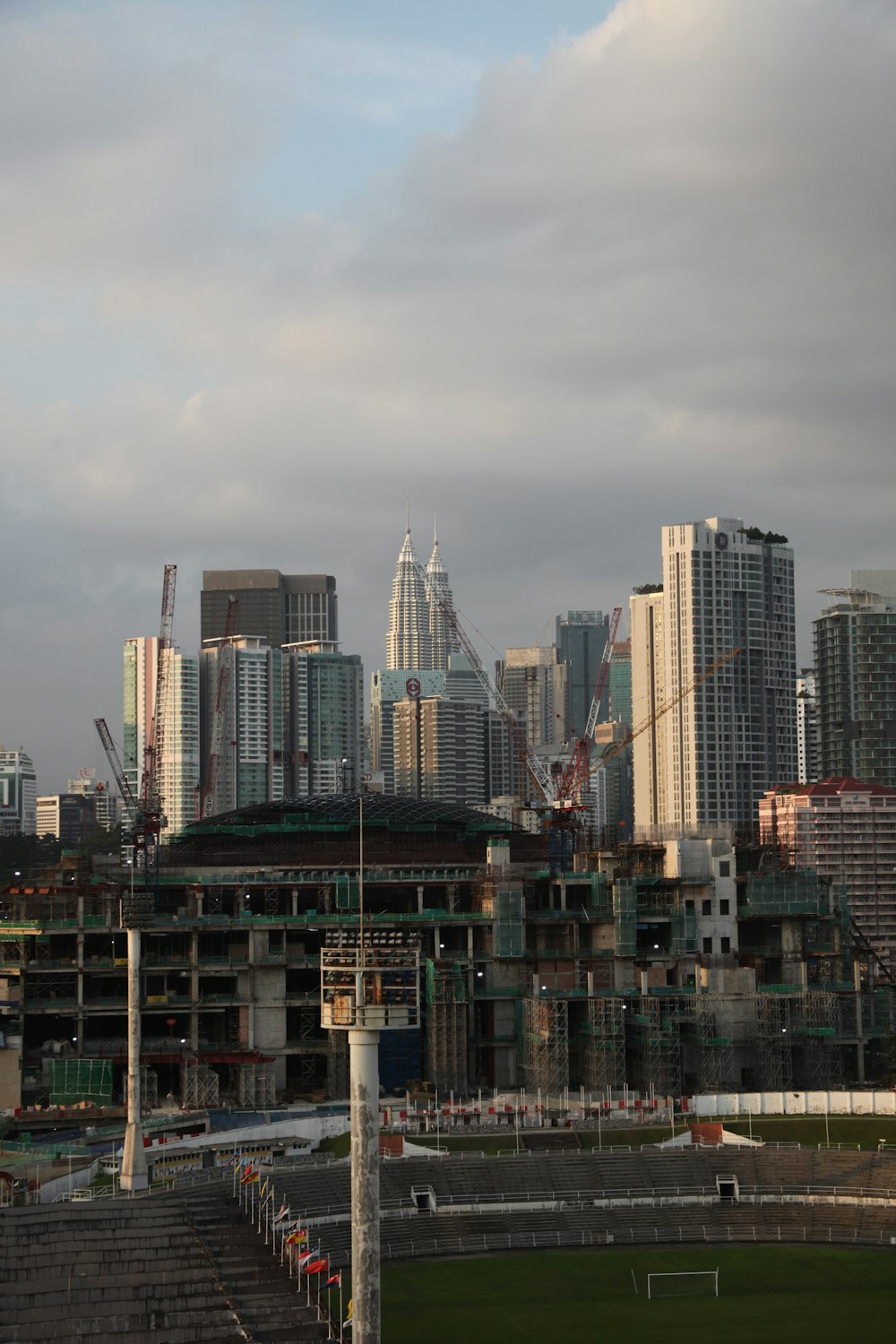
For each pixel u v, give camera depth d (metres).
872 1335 180.25
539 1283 199.25
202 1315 158.12
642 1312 188.50
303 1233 171.12
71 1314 158.62
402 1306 189.12
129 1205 180.12
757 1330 181.88
